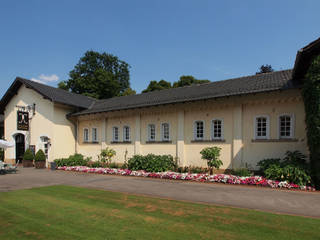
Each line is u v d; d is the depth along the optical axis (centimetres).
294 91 1196
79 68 4316
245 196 855
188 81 4484
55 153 1984
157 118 1706
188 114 1559
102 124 2009
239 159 1328
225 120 1409
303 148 1163
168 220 590
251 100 1316
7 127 2342
